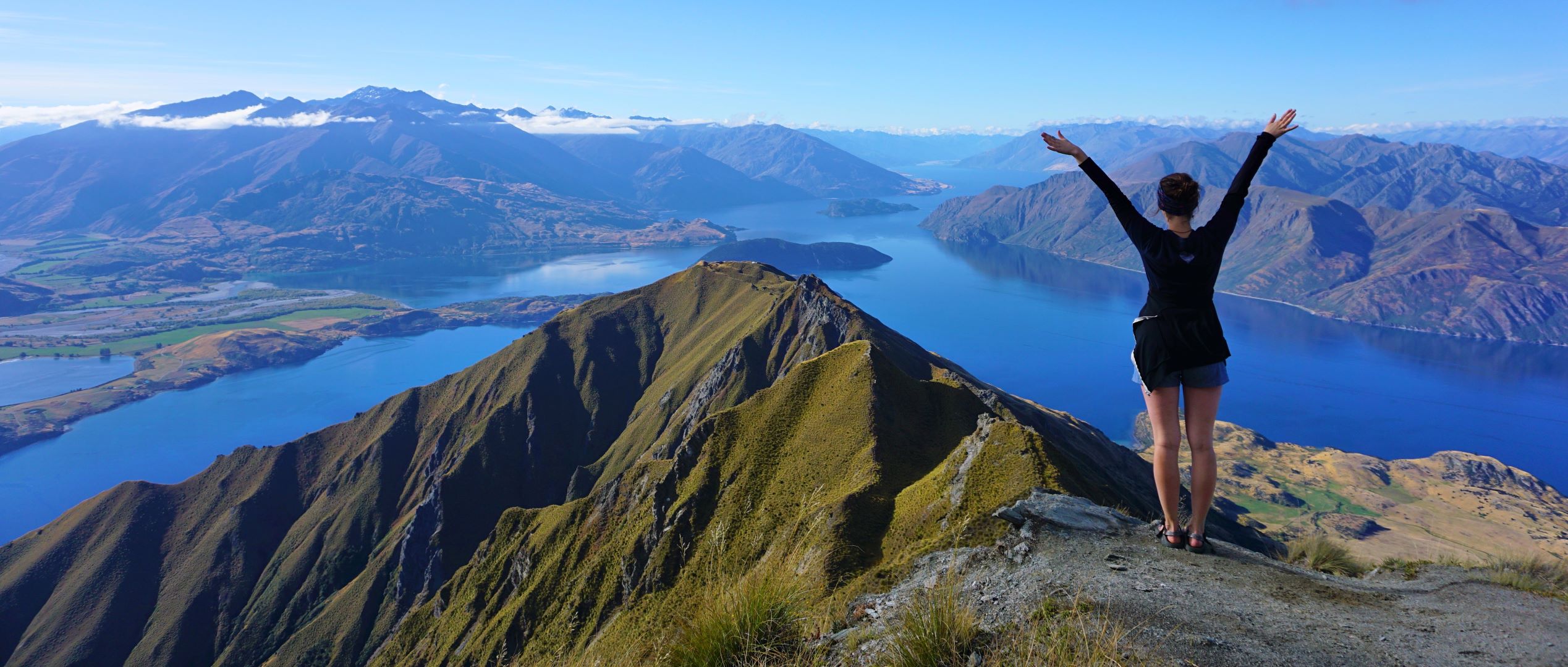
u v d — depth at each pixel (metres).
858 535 40.69
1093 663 6.22
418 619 117.75
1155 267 7.49
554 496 198.88
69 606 172.00
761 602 8.53
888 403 67.75
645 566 72.44
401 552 175.25
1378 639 6.89
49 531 190.12
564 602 84.75
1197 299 7.43
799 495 63.06
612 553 78.38
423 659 105.31
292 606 178.62
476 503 187.88
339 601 169.25
